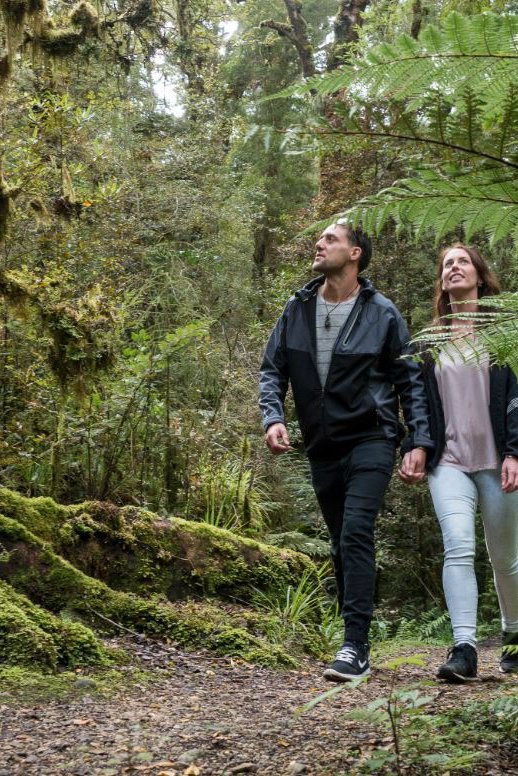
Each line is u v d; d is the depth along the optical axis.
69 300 5.53
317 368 3.80
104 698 3.24
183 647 4.33
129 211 10.43
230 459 7.70
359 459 3.71
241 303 11.99
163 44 13.65
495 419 3.68
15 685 3.27
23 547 4.25
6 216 5.45
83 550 4.67
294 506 8.50
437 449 3.78
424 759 2.04
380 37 10.63
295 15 15.00
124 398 5.97
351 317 3.80
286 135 1.62
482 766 2.11
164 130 13.62
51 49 7.41
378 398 3.75
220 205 12.55
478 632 8.07
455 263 3.83
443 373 3.79
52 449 5.38
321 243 3.84
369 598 3.57
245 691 3.59
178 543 5.05
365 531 3.61
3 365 5.62
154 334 8.76
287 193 17.86
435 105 1.56
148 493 6.16
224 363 8.59
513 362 1.63
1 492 4.58
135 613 4.39
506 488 3.55
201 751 2.36
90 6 8.11
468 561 3.65
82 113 7.16
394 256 9.59
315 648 4.88
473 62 1.49
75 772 2.18
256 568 5.28
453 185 1.65
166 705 3.16
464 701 2.90
